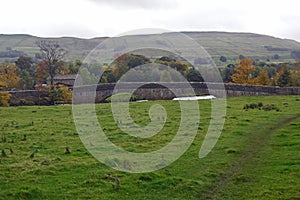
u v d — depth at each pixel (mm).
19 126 35531
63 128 34062
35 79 84750
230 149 25219
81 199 16984
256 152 24641
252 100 51844
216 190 18125
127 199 17031
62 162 22688
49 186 18547
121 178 19766
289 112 40812
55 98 58938
